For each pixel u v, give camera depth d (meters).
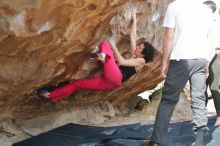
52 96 4.62
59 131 5.02
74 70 4.54
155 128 4.33
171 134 5.30
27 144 4.49
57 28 3.48
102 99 6.00
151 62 5.57
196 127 4.50
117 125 5.86
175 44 4.25
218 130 5.31
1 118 4.60
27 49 3.54
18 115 4.76
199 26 4.24
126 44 5.15
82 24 3.66
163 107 4.29
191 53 4.21
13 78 3.79
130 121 6.18
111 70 4.52
